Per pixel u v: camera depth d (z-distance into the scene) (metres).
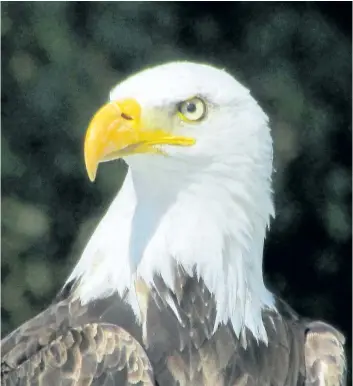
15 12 14.48
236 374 8.44
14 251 14.20
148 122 8.38
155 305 8.46
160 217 8.50
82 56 14.33
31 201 14.30
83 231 14.15
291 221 14.87
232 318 8.53
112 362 8.12
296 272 15.14
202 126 8.42
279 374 8.55
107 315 8.44
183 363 8.38
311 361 8.72
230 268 8.54
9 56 14.40
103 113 8.36
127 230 8.50
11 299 14.11
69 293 8.71
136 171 8.45
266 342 8.59
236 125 8.45
